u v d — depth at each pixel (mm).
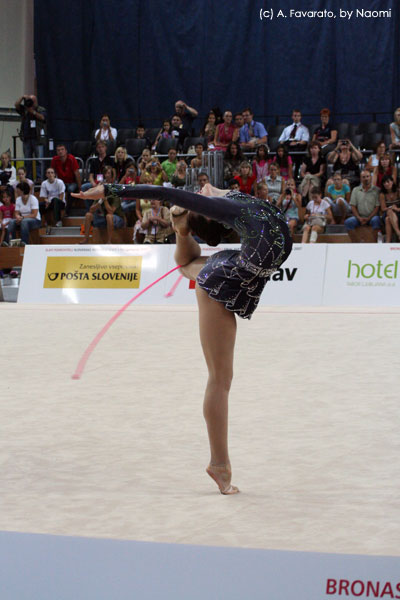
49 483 4938
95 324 12750
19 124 25750
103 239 19141
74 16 25188
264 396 7383
